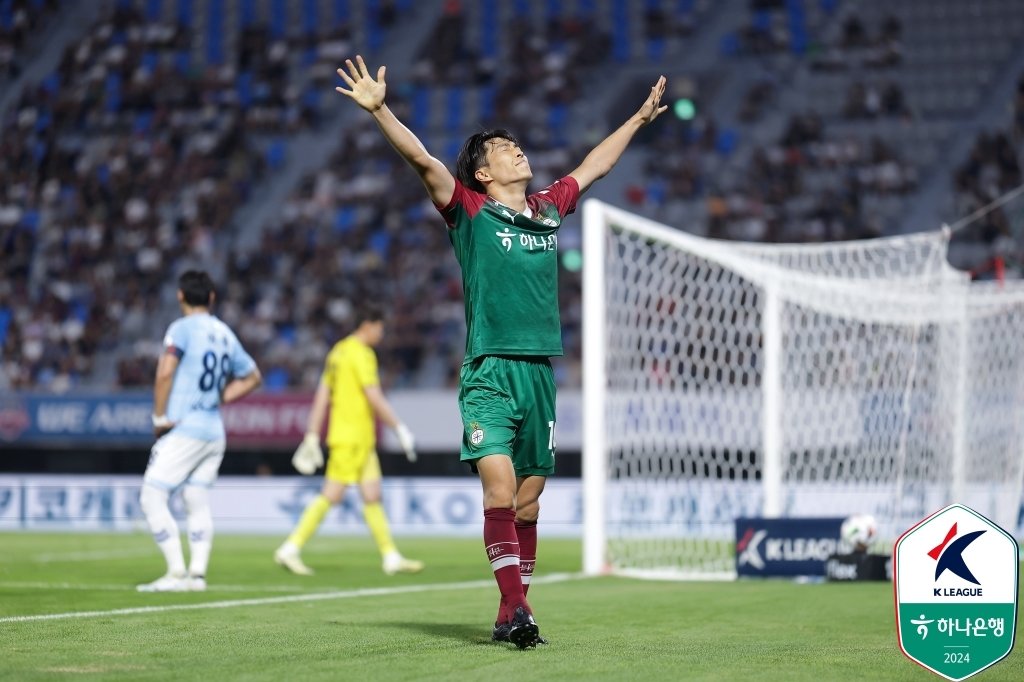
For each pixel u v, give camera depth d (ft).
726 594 46.37
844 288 62.95
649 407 85.35
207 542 46.88
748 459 82.74
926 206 138.41
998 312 69.21
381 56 167.94
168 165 156.46
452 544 85.81
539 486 29.45
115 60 170.30
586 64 162.20
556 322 28.73
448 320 133.08
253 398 108.78
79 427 111.45
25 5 174.29
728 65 157.69
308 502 100.12
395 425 58.59
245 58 168.55
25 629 31.37
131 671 24.11
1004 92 148.36
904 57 154.10
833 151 144.77
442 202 28.09
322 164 155.63
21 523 101.60
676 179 145.79
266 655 26.45
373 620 34.53
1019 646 28.73
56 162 159.43
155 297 142.31
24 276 147.13
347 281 138.21
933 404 65.82
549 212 29.01
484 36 167.94
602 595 45.70
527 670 24.41
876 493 68.49
